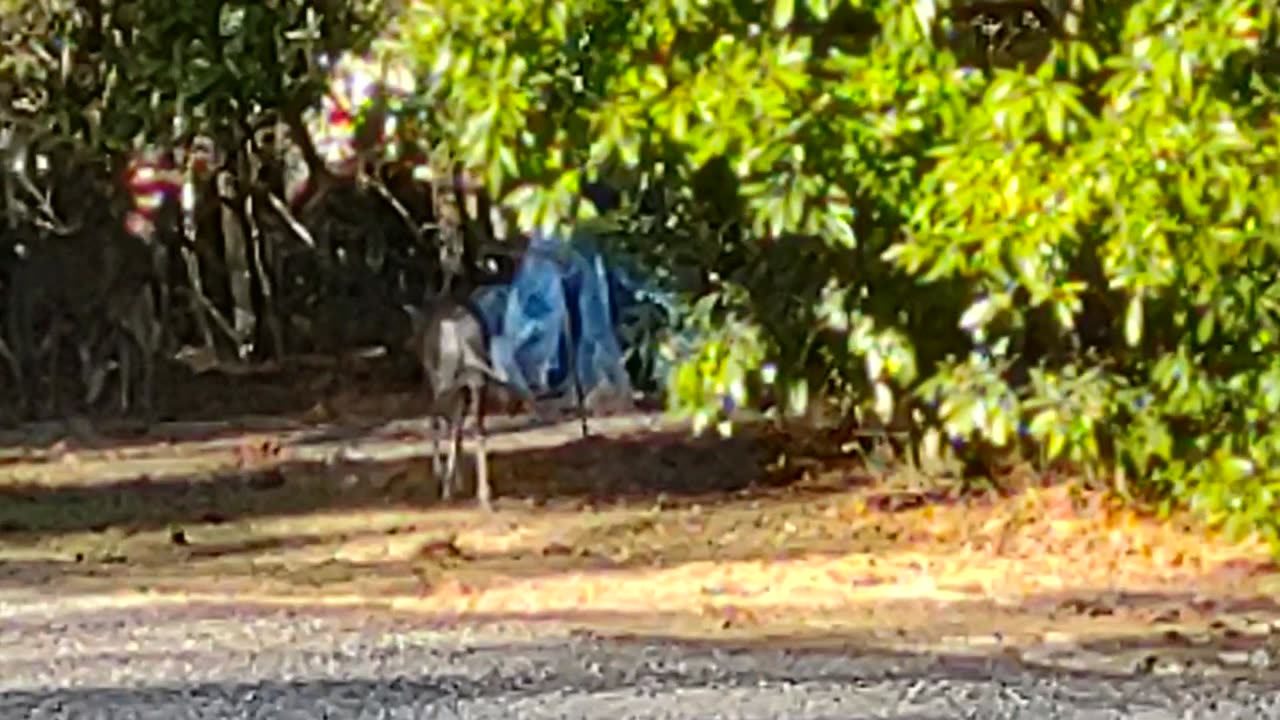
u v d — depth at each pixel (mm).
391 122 12484
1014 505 14609
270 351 26781
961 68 7902
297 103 19328
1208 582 12570
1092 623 11406
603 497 16406
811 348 9102
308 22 18078
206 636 11039
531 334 20656
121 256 23344
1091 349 8391
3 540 15070
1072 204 7555
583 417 19656
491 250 20125
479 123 7914
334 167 24766
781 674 9719
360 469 18281
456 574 13344
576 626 11383
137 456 19719
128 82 19391
